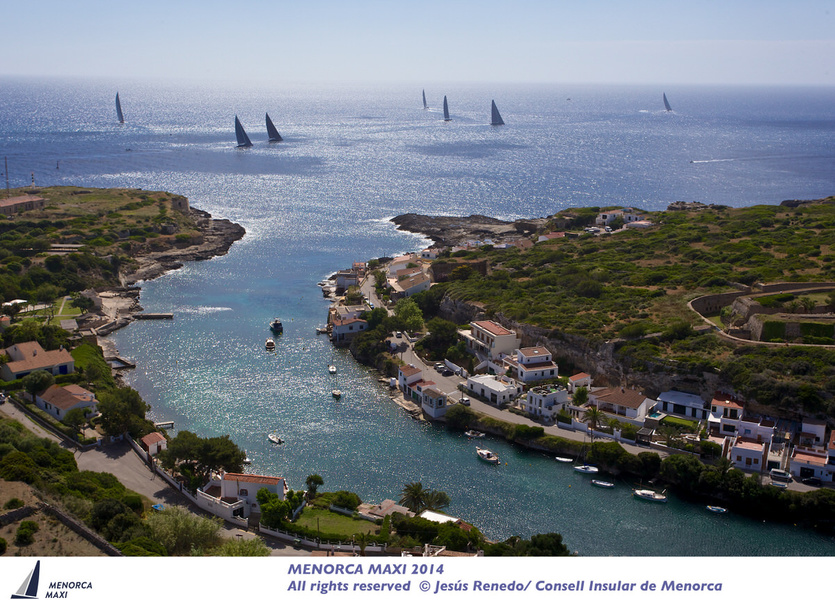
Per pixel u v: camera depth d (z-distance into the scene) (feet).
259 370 645.92
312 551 369.30
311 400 585.63
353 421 549.13
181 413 556.51
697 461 449.89
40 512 311.68
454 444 514.68
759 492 420.36
